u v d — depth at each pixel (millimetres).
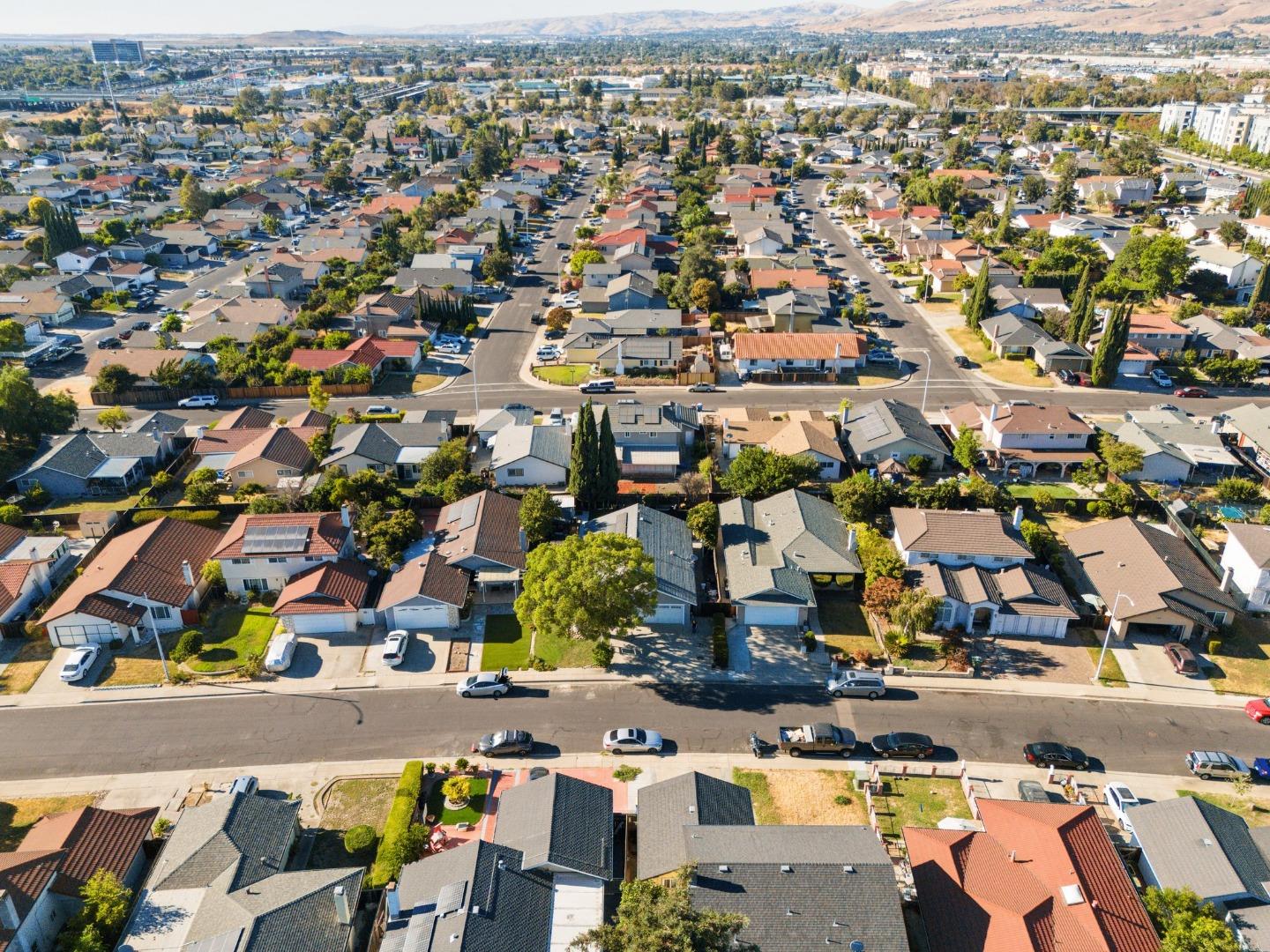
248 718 59969
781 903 41781
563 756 56688
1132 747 57469
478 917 40625
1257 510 84500
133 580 68812
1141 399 111562
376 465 91688
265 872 45719
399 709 60875
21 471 90312
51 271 160500
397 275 157250
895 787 54281
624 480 92875
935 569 70812
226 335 128625
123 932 42469
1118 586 70250
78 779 54906
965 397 113250
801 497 81312
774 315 132375
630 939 35781
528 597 63625
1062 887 43531
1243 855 46250
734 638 67938
